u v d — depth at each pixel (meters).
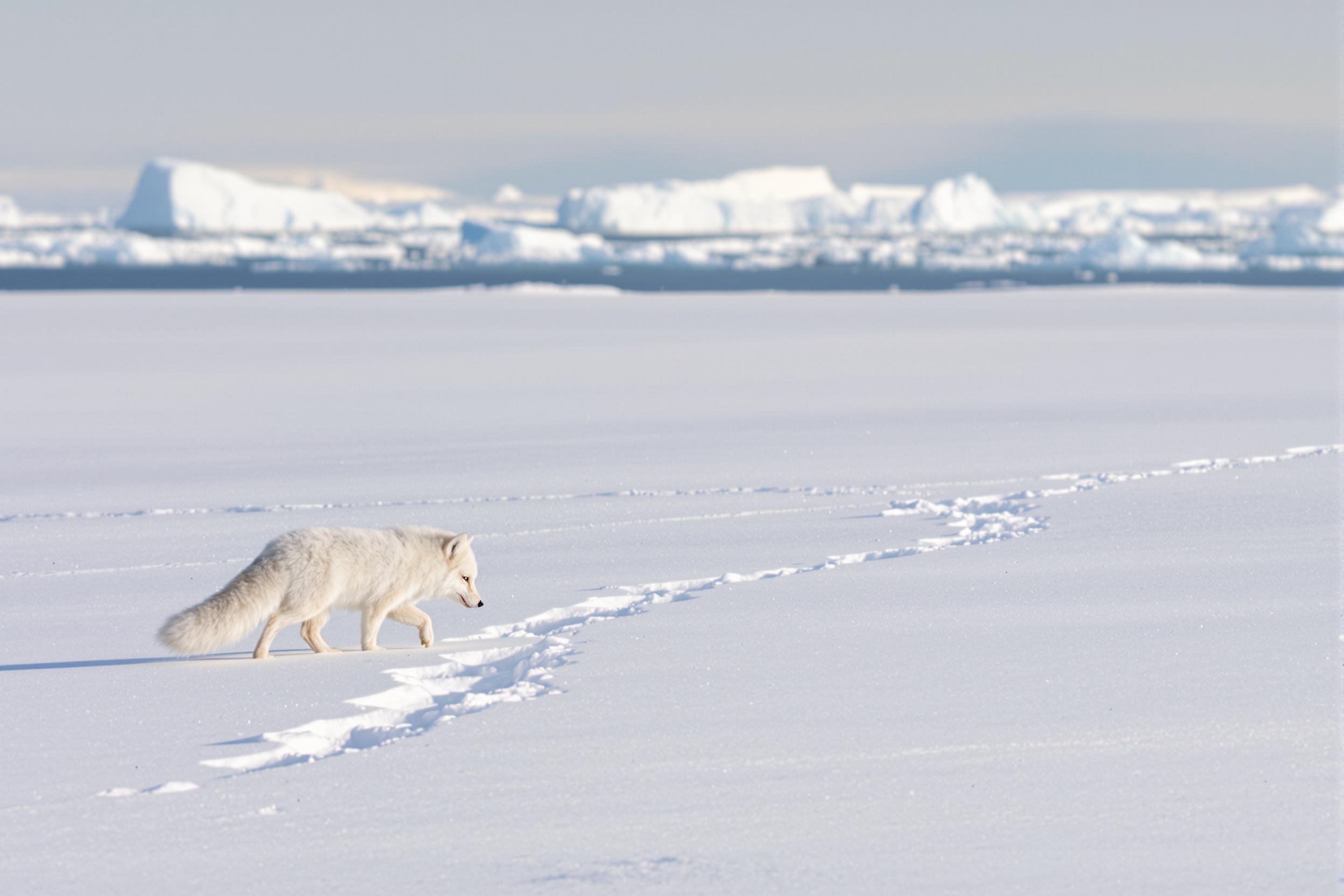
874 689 13.61
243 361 71.12
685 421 44.59
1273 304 129.25
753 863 9.33
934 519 25.16
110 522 27.20
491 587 19.78
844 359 69.94
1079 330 93.25
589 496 29.17
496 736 12.26
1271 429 39.62
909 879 9.04
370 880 9.16
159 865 9.47
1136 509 25.20
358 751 11.91
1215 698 12.98
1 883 9.20
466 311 122.44
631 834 9.88
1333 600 17.23
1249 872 9.04
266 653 15.90
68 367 68.12
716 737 12.11
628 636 16.19
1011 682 13.76
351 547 16.02
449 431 42.81
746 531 24.34
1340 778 10.67
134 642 16.95
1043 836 9.69
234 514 27.75
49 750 12.09
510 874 9.22
